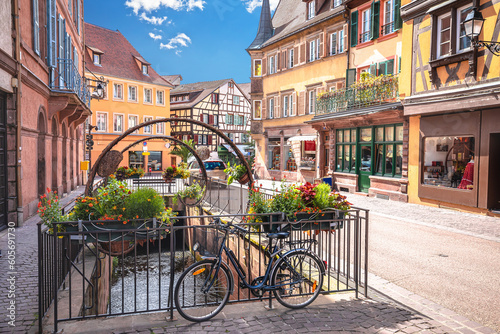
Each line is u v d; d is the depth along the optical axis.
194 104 46.84
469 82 11.39
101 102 37.31
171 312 3.93
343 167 19.20
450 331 3.77
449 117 12.41
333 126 19.56
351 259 6.71
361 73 17.56
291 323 3.86
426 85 13.20
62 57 14.23
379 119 15.98
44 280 4.05
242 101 53.25
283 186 5.06
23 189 9.90
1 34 8.34
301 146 24.50
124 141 38.97
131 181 16.59
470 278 5.71
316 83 22.67
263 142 28.77
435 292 5.09
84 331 3.66
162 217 4.34
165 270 12.35
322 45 22.00
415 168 14.12
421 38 13.42
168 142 41.00
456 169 12.40
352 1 19.06
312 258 4.46
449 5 11.94
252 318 3.98
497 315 4.34
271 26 29.33
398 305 4.46
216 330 3.69
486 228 9.50
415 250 7.43
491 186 11.14
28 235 8.26
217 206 12.77
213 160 22.25
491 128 10.90
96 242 4.05
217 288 4.12
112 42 40.97
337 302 4.49
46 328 3.72
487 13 10.83
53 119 14.02
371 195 16.70
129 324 3.82
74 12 19.84
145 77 41.19
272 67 27.58
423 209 12.80
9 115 9.17
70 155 19.03
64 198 15.30
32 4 11.09
